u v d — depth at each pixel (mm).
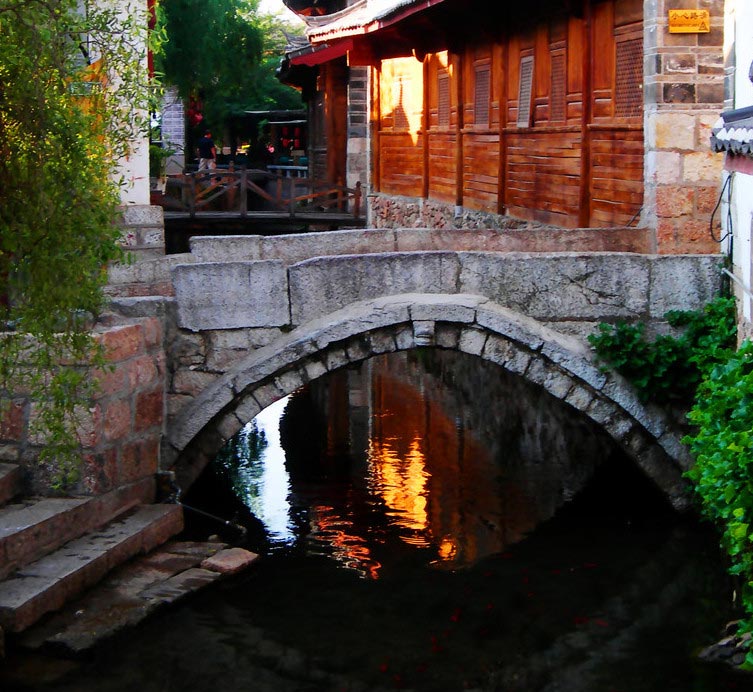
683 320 10461
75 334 7406
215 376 10539
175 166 29578
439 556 10039
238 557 9531
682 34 10828
